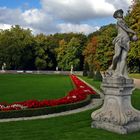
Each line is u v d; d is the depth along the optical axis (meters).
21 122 18.06
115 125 15.45
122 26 15.87
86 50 109.75
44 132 15.48
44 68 130.62
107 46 88.88
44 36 132.12
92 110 22.91
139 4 61.75
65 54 128.75
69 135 14.88
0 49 119.88
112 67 16.33
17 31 124.56
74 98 24.97
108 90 16.02
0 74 104.88
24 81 63.12
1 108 19.88
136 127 15.63
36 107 21.14
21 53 121.50
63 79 74.25
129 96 16.05
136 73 91.38
